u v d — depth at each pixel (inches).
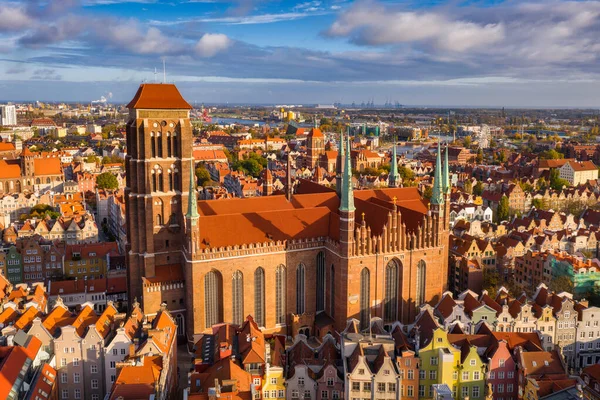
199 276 5270.7
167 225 5610.2
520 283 7544.3
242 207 6013.8
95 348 4338.1
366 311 5580.7
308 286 5757.9
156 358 4062.5
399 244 5585.6
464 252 7436.0
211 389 3508.9
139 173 5433.1
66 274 7593.5
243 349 4303.6
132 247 5605.3
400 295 5703.7
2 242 7849.4
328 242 5679.1
